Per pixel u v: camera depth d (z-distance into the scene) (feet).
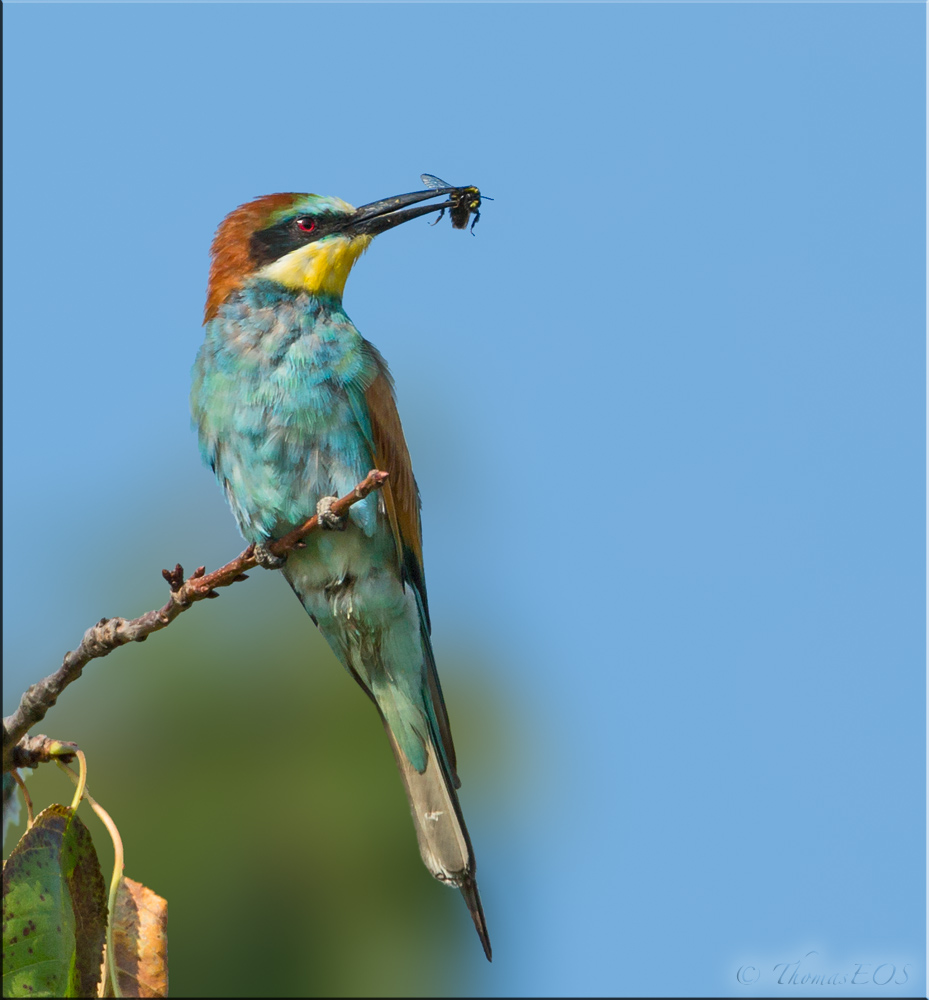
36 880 22.41
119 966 21.85
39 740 23.52
